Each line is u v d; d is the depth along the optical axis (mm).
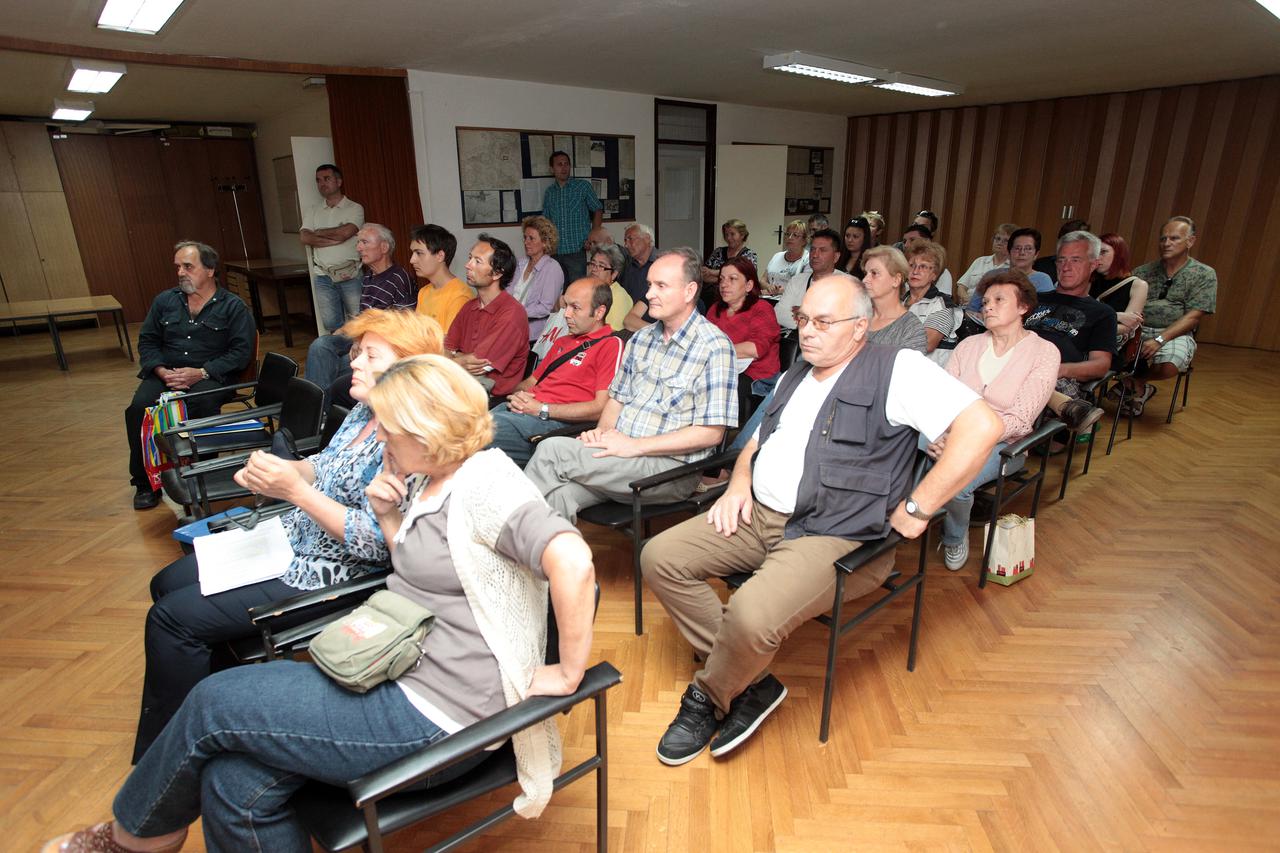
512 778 1197
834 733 1784
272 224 9023
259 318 8039
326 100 6508
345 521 1477
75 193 7969
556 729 1288
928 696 1912
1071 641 2137
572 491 2252
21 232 7711
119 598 2414
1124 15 3941
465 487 1156
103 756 1715
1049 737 1754
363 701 1123
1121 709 1844
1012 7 3758
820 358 1771
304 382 2564
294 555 1669
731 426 2246
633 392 2434
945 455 1605
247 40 4223
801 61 4836
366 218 5469
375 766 1118
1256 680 1946
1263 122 6059
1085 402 3094
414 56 4852
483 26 4027
